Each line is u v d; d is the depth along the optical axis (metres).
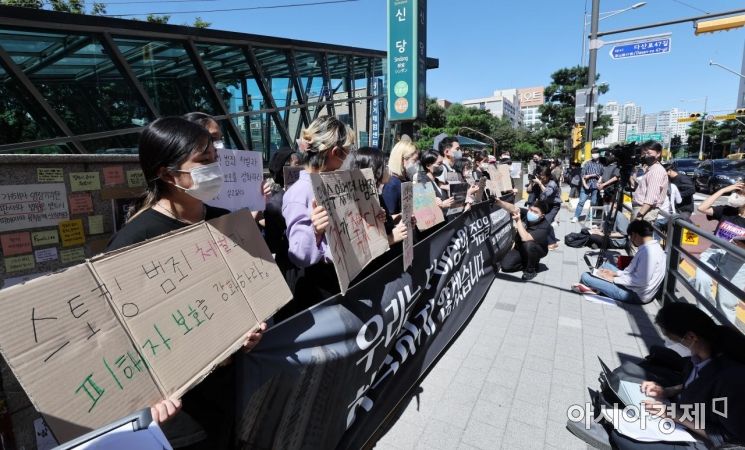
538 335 3.88
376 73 17.27
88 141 8.17
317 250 2.00
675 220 4.21
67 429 0.89
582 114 13.41
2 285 1.67
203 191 1.46
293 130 13.64
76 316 0.98
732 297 3.23
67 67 7.87
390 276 2.46
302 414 1.74
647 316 4.30
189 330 1.21
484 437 2.50
